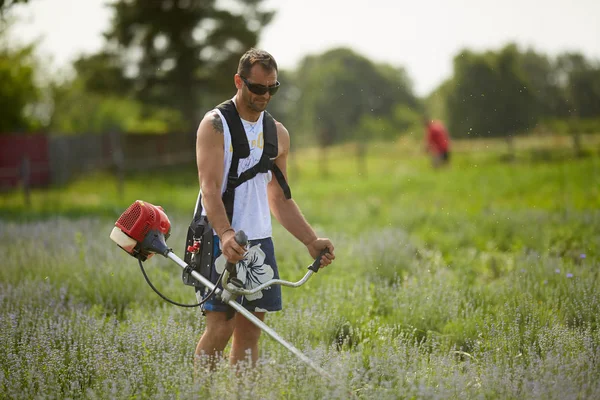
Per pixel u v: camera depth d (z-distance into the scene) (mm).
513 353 7859
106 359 7492
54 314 9336
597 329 8609
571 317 9375
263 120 7137
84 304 10828
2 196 38594
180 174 55000
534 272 11617
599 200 22859
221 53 64062
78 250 14320
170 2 61781
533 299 9828
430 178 35188
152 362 7293
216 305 6918
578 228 16594
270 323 8984
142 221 7113
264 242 7172
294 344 8438
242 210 7039
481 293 10578
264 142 7102
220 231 6664
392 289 11078
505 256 14562
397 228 18547
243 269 7043
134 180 50312
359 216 22672
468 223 18750
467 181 32469
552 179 30828
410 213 21469
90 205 29594
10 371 7336
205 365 6949
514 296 9906
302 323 8953
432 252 15359
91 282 11445
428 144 42156
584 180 29344
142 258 7289
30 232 17359
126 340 8000
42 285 10945
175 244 15289
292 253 14398
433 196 27891
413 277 11586
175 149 62594
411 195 28781
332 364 7023
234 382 6430
